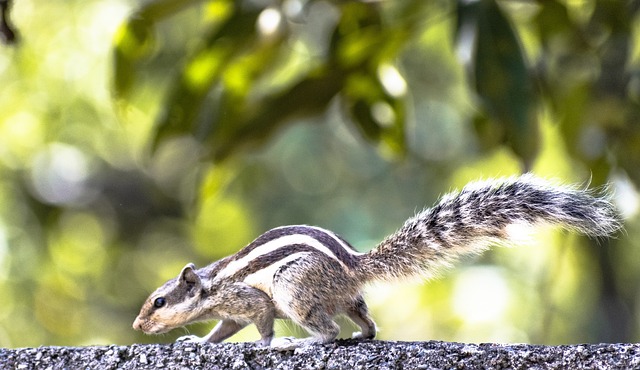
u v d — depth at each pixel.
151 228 22.20
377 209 20.33
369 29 12.05
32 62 18.89
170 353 7.09
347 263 7.59
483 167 17.25
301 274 7.49
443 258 7.68
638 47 15.03
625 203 12.28
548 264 16.41
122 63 11.82
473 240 7.61
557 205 7.46
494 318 16.08
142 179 22.08
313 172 20.88
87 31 19.08
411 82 19.48
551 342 16.41
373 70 12.05
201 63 11.91
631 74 12.54
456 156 19.22
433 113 19.94
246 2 12.00
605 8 12.42
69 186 20.44
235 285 7.75
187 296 7.93
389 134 12.34
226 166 12.38
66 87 19.39
